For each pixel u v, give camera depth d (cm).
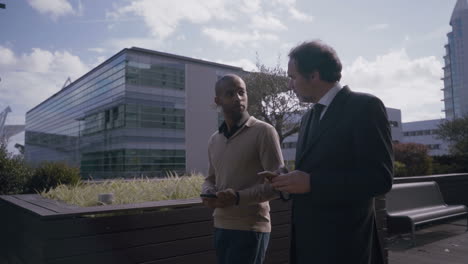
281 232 365
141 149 4662
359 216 139
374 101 138
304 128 168
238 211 212
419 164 1125
